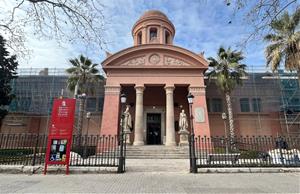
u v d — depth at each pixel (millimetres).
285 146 12898
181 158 18875
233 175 9789
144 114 27469
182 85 25062
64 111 10688
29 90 29703
